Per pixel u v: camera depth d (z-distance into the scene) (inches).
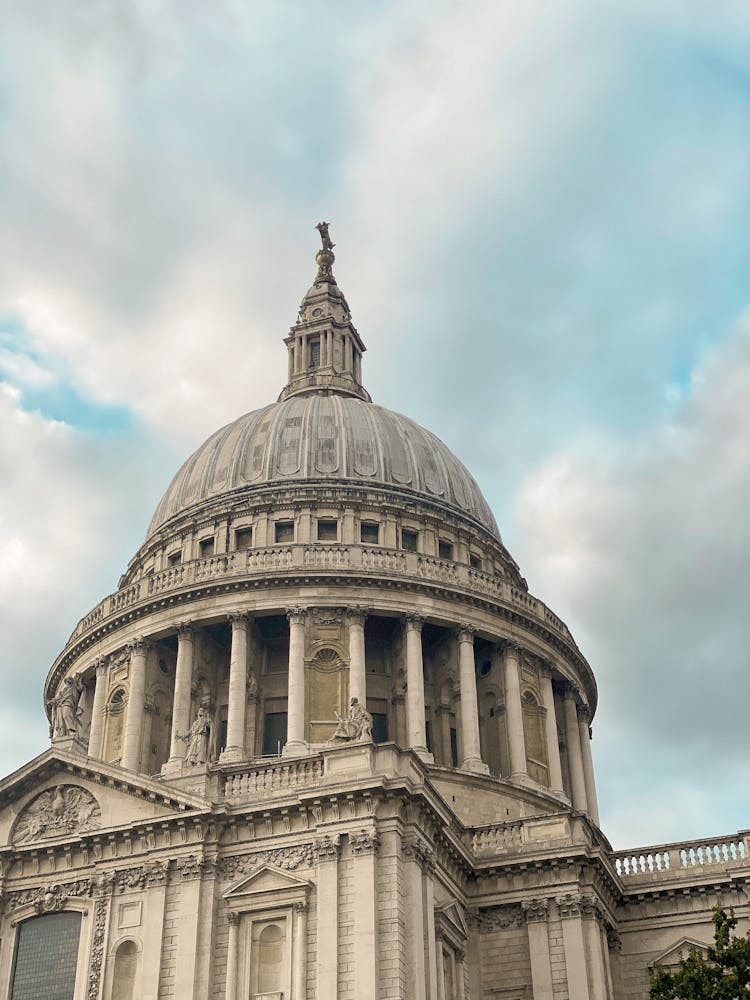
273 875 2129.7
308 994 2005.4
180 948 2095.2
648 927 2559.1
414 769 2209.6
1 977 2201.0
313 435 3668.8
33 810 2346.2
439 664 3253.0
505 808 2950.3
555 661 3410.4
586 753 3499.0
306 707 3026.6
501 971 2356.1
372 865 2062.0
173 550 3567.9
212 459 3740.2
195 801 2191.2
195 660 3179.1
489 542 3651.6
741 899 2527.1
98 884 2218.3
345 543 3331.7
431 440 3890.3
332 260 4510.3
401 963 1995.6
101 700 3289.9
